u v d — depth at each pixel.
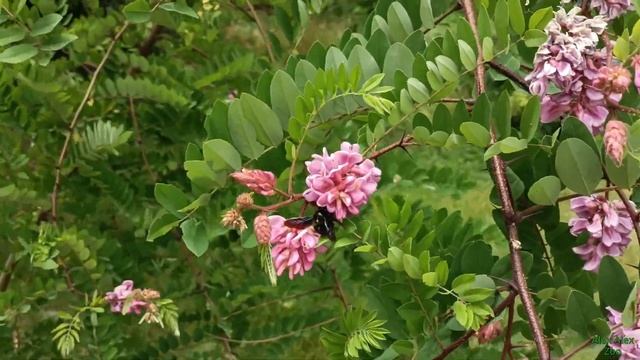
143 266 1.21
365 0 1.33
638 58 0.77
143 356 1.20
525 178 0.87
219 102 0.82
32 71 1.06
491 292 0.78
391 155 1.15
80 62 1.17
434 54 0.85
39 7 0.97
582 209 0.80
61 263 1.10
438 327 0.86
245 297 1.22
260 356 1.26
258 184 0.76
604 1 0.81
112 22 1.18
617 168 0.74
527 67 0.93
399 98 0.83
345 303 1.21
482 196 1.88
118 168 1.21
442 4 0.96
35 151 1.13
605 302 0.77
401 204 1.17
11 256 1.10
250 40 1.36
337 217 0.75
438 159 1.52
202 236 0.82
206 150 0.78
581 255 0.84
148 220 1.19
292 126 0.79
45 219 1.16
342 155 0.75
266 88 0.86
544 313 0.85
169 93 1.13
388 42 0.87
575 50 0.74
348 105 0.84
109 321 1.13
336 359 0.85
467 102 0.85
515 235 0.82
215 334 1.24
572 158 0.75
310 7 1.14
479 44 0.84
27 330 1.15
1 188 1.05
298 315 1.25
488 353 0.91
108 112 1.19
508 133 0.80
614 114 0.77
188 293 1.23
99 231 1.18
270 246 0.76
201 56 1.29
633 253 1.72
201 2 1.21
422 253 0.79
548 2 0.92
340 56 0.85
